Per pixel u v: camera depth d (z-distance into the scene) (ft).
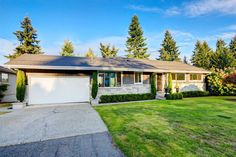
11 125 22.02
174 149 13.46
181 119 23.26
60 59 49.88
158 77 61.41
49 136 17.46
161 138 15.92
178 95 48.34
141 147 13.92
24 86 38.91
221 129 18.52
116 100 45.21
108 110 31.68
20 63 38.65
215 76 59.88
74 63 45.19
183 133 17.29
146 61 67.00
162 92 58.39
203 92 58.90
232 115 25.70
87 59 54.90
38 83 41.39
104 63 50.85
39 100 41.29
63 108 35.24
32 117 26.78
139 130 18.52
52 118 25.80
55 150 13.94
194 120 22.61
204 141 15.07
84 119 24.72
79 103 43.04
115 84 48.42
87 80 45.11
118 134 17.35
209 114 26.50
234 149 13.42
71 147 14.48
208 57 126.21
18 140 16.40
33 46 105.40
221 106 34.76
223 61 109.40
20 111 32.60
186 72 56.90
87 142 15.56
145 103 40.34
